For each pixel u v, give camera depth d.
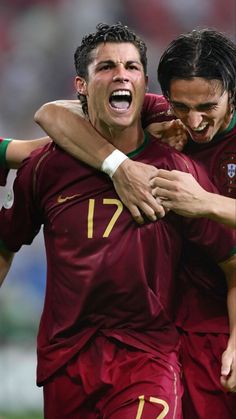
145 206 13.99
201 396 15.28
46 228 14.94
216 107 14.08
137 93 14.15
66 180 14.59
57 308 14.73
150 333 14.63
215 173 15.20
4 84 52.03
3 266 16.06
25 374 32.97
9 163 16.38
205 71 13.86
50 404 14.87
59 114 14.79
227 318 15.48
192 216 13.95
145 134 14.85
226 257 14.66
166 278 14.65
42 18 55.12
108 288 14.33
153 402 13.79
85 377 14.41
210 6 56.44
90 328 14.58
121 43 14.11
